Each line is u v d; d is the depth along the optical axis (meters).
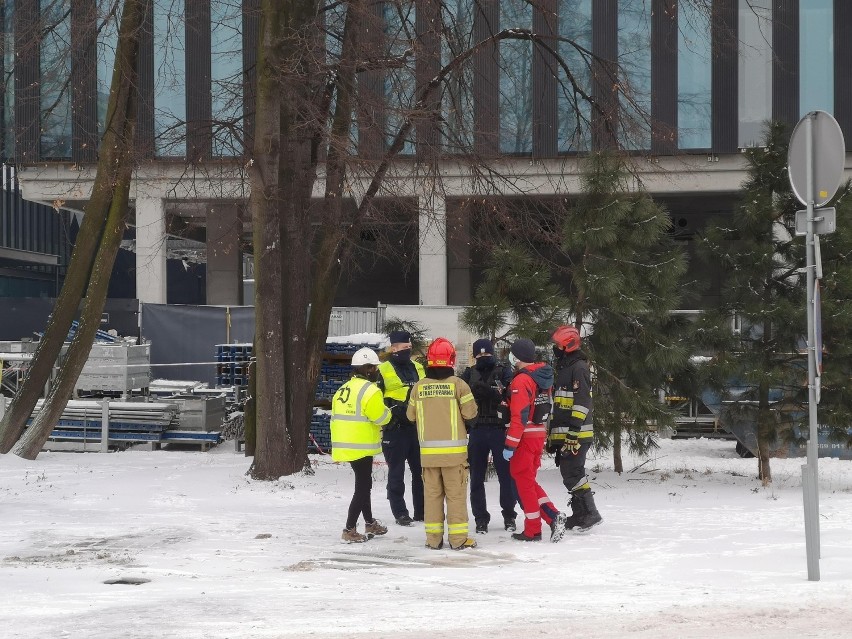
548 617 6.95
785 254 17.23
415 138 18.64
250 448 21.08
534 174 35.78
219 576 9.24
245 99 20.33
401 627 6.59
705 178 37.78
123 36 19.34
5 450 20.02
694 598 7.69
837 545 10.69
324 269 19.02
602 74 22.69
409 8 18.81
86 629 6.61
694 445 26.17
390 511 14.14
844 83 37.03
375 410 11.31
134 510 13.96
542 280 17.34
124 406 22.67
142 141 21.38
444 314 27.12
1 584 8.73
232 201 25.20
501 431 12.16
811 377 8.98
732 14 36.75
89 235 20.11
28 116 28.66
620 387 17.39
